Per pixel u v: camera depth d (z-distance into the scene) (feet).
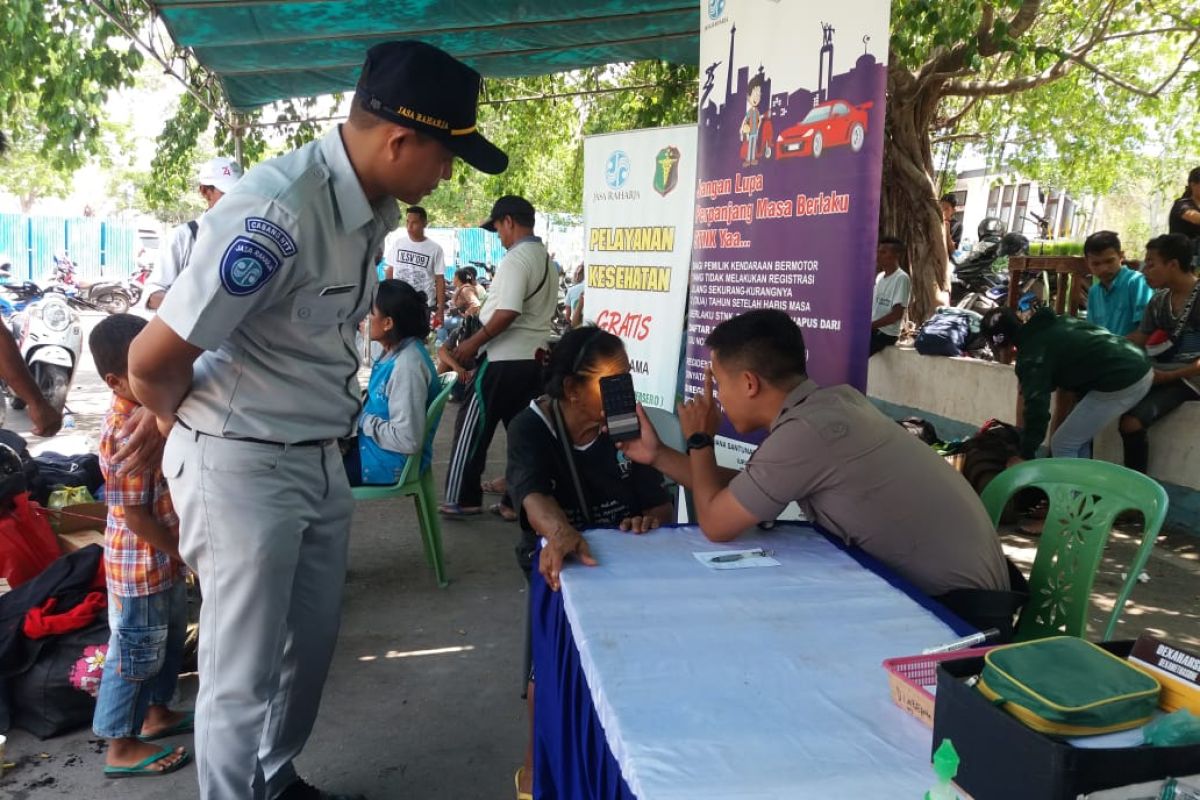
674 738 4.33
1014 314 16.85
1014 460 18.13
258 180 6.64
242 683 7.28
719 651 5.40
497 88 35.22
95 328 8.48
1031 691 3.62
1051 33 33.22
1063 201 82.12
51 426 9.01
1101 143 46.93
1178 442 17.90
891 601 6.30
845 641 5.58
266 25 19.61
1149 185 77.97
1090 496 8.29
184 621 10.03
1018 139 50.01
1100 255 20.45
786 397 7.70
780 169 10.87
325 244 6.90
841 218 9.98
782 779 3.98
